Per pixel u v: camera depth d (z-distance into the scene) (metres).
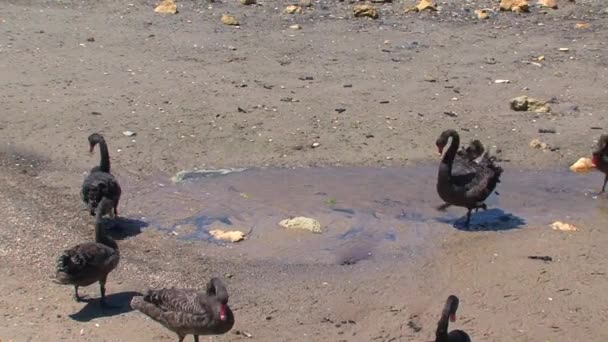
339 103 17.02
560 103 17.34
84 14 22.52
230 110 16.48
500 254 11.52
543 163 14.79
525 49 20.72
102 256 9.71
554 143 15.49
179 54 19.70
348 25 22.33
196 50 20.05
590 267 11.16
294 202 13.10
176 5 23.61
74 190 13.27
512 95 17.73
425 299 10.45
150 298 9.07
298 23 22.36
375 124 16.08
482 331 9.75
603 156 13.32
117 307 10.02
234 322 9.61
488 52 20.47
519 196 13.55
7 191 13.07
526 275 10.94
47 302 10.08
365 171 14.32
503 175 14.33
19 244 11.46
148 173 13.98
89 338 9.34
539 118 16.58
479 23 22.77
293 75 18.61
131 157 14.47
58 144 14.82
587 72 19.12
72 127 15.48
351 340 9.58
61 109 16.22
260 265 11.22
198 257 11.38
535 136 15.78
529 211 13.01
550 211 13.02
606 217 12.81
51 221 12.19
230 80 18.12
